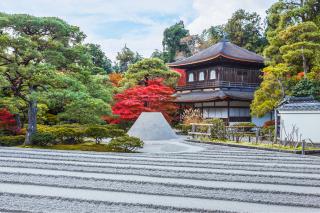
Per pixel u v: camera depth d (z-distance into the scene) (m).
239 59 34.47
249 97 33.59
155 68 33.62
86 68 20.38
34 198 8.20
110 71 55.41
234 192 8.84
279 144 20.34
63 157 15.07
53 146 18.97
